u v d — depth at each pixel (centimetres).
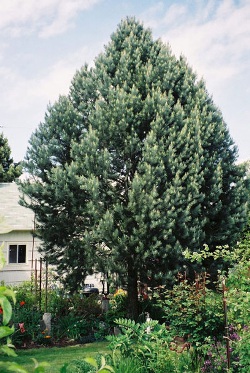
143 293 1323
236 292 598
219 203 1298
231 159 1428
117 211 1209
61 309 1393
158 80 1366
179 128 1295
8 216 2006
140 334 761
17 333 1163
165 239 1166
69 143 1379
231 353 663
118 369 618
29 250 1970
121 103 1275
